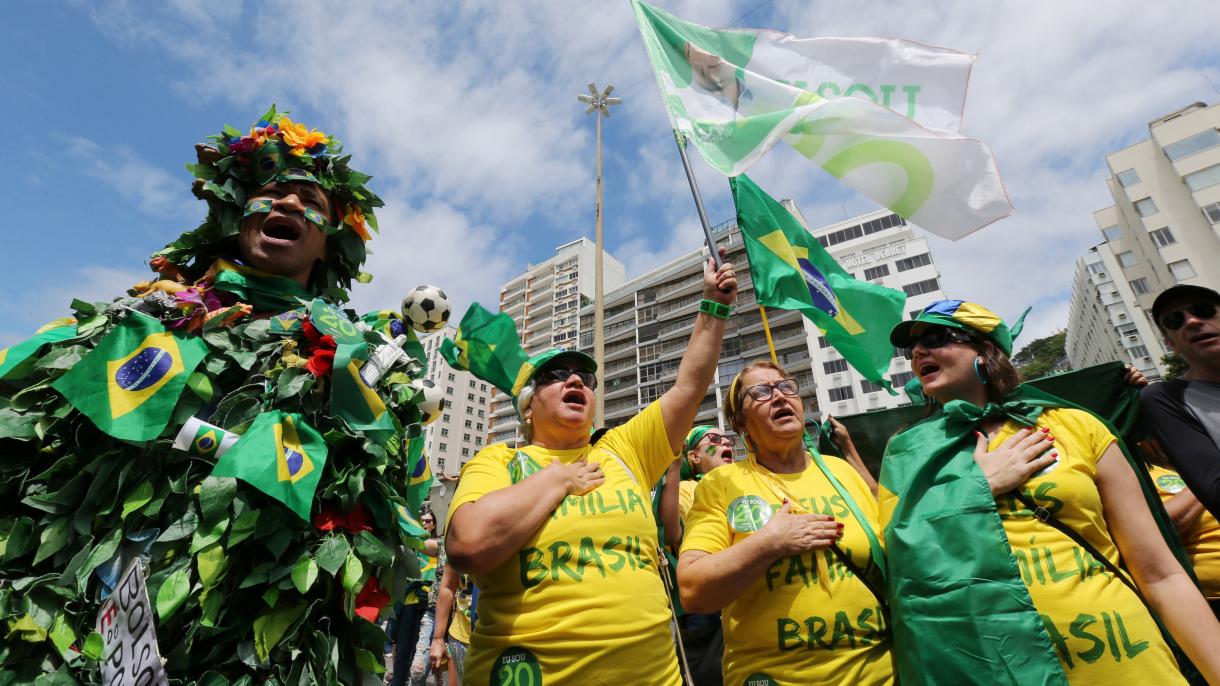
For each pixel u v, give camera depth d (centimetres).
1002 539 181
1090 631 167
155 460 168
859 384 3925
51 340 183
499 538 184
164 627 150
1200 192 3066
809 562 204
